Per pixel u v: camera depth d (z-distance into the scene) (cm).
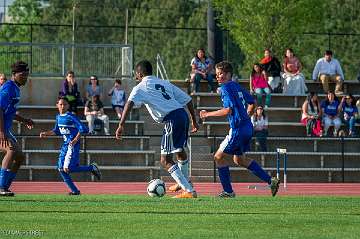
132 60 6969
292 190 4894
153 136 5844
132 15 14712
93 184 5484
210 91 6881
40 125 6431
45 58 6875
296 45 12244
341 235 2177
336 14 13562
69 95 6406
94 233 2189
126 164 6166
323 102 6506
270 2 10431
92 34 14075
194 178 6034
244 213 2639
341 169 6162
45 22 13538
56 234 2164
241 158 3516
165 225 2347
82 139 6197
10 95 3334
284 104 6856
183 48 14600
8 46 6844
